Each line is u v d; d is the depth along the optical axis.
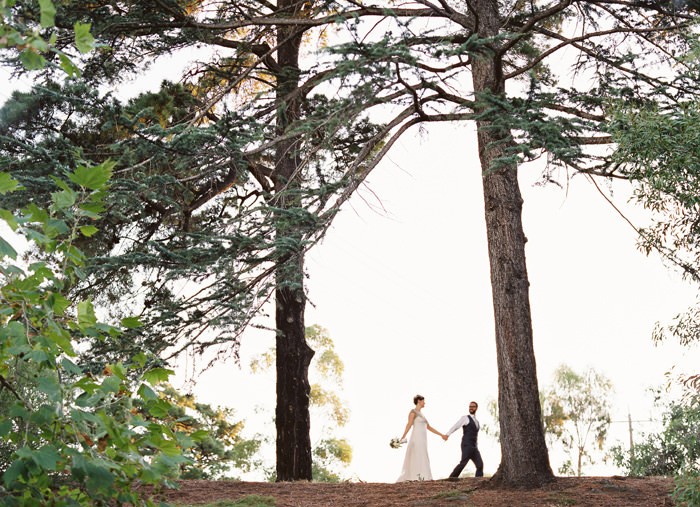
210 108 13.80
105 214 11.15
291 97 13.24
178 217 14.28
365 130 14.77
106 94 11.02
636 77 13.36
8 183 3.17
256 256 11.10
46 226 3.27
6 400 6.71
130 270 11.46
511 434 11.30
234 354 11.94
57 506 2.91
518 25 13.96
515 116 10.06
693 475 8.27
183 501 10.77
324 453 30.27
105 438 3.12
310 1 13.49
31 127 11.36
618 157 9.27
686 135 8.62
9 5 2.87
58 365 3.12
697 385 8.27
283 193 11.26
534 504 10.00
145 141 10.75
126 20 12.03
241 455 26.23
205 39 12.91
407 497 10.80
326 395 32.06
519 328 11.67
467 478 12.56
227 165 11.64
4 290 3.18
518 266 11.93
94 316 3.31
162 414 3.32
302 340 17.34
